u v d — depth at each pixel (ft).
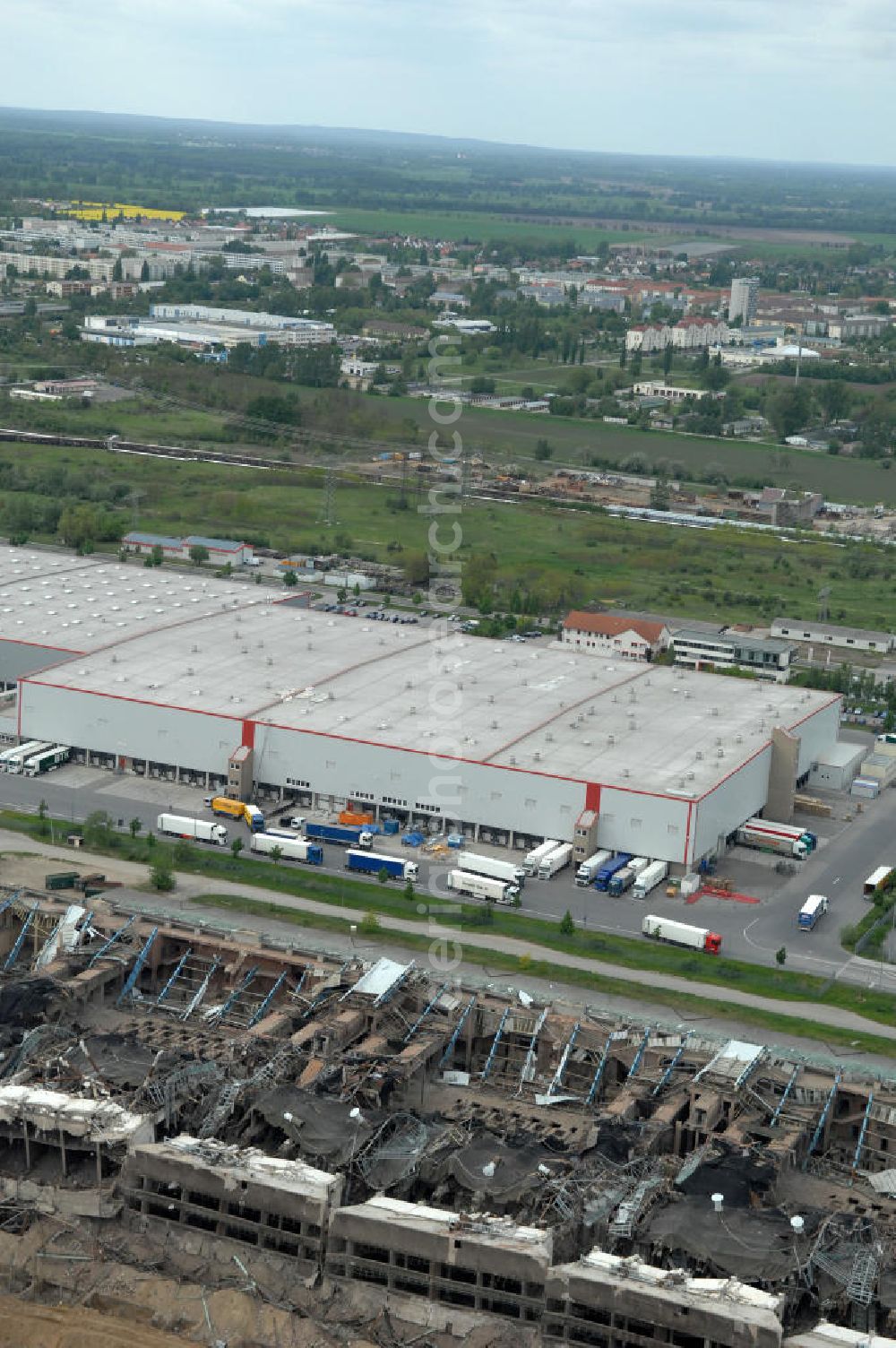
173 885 460.96
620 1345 285.23
